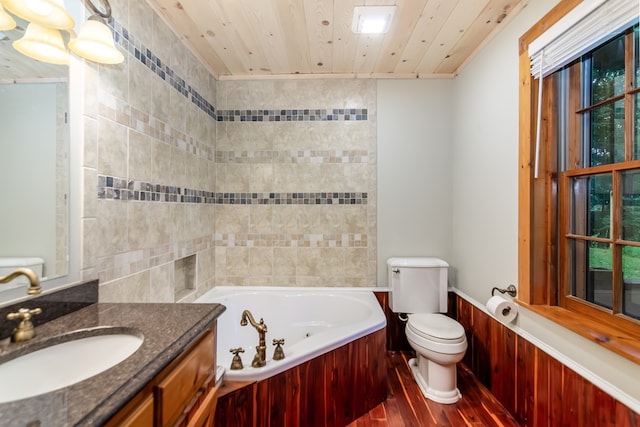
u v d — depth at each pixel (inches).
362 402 67.0
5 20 35.5
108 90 51.1
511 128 66.6
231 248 98.7
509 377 67.1
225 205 98.4
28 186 38.7
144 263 61.2
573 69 54.9
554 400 53.1
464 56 86.5
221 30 73.0
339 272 98.3
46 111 41.0
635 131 43.8
